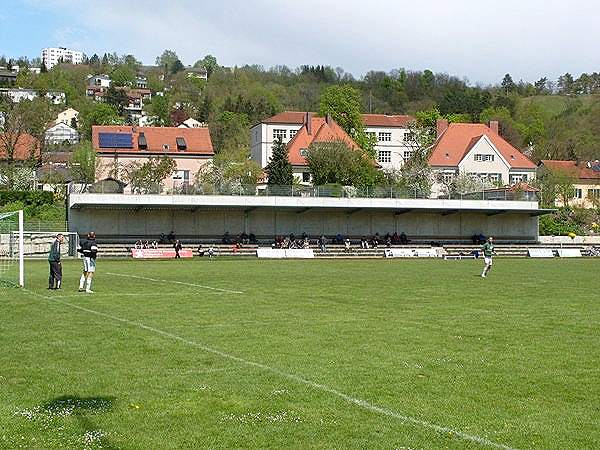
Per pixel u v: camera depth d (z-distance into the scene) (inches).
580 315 820.0
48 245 2278.5
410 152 4175.7
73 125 6392.7
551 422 380.5
